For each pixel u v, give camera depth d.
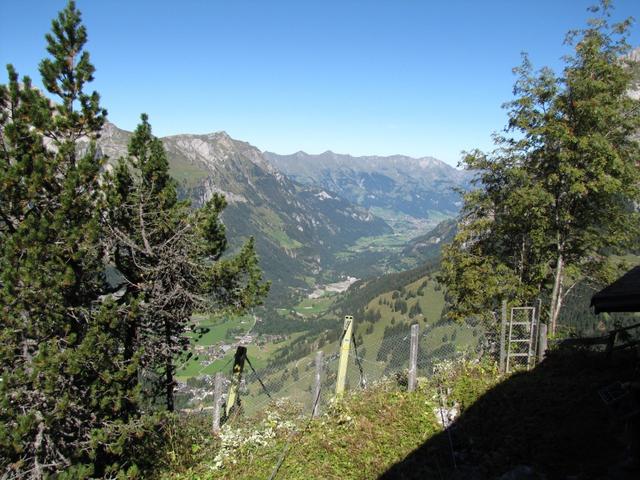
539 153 19.80
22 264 11.52
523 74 19.70
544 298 23.89
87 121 14.45
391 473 10.27
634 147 19.83
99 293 15.12
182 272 17.33
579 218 20.81
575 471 9.08
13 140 12.71
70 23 14.01
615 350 15.23
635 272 11.54
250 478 10.27
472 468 10.23
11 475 10.80
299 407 15.34
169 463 12.10
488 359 16.72
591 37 18.70
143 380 17.23
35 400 11.49
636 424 8.68
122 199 16.52
